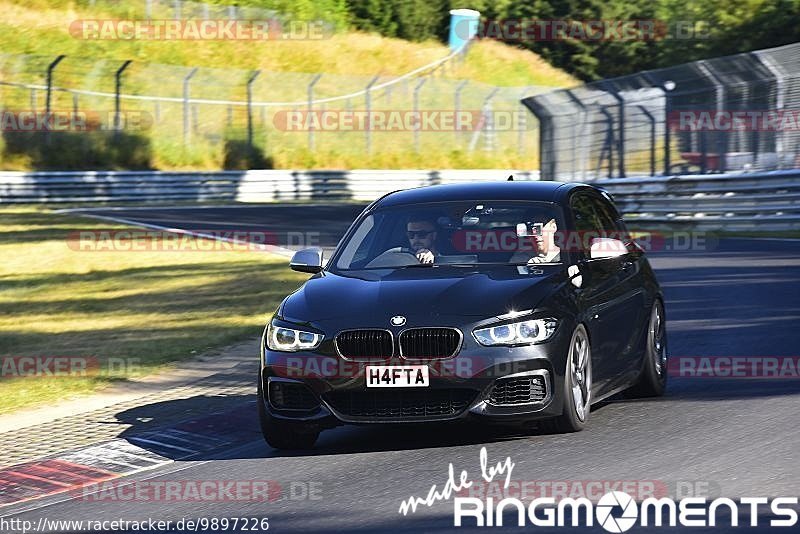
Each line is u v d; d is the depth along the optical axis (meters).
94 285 64.88
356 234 30.19
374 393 25.38
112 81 156.12
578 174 107.38
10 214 112.06
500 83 194.88
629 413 28.66
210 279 65.62
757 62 86.81
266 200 146.62
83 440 30.12
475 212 29.73
